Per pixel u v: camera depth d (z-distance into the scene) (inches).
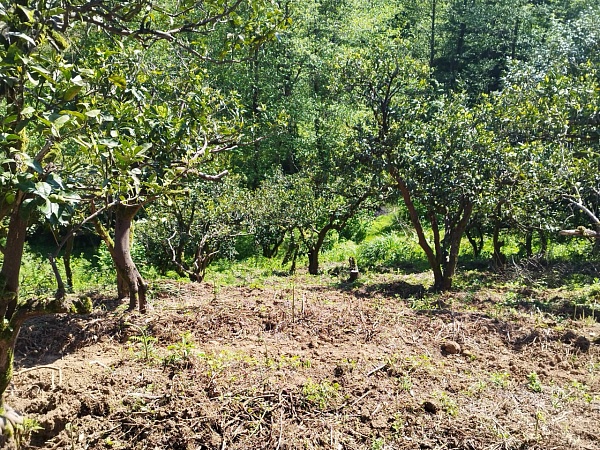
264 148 789.9
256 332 252.7
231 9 187.0
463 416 176.6
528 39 1010.7
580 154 410.6
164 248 487.2
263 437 164.9
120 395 182.4
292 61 821.9
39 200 111.7
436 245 390.9
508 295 351.9
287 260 629.0
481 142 361.7
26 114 127.6
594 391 199.6
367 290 382.9
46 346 238.7
